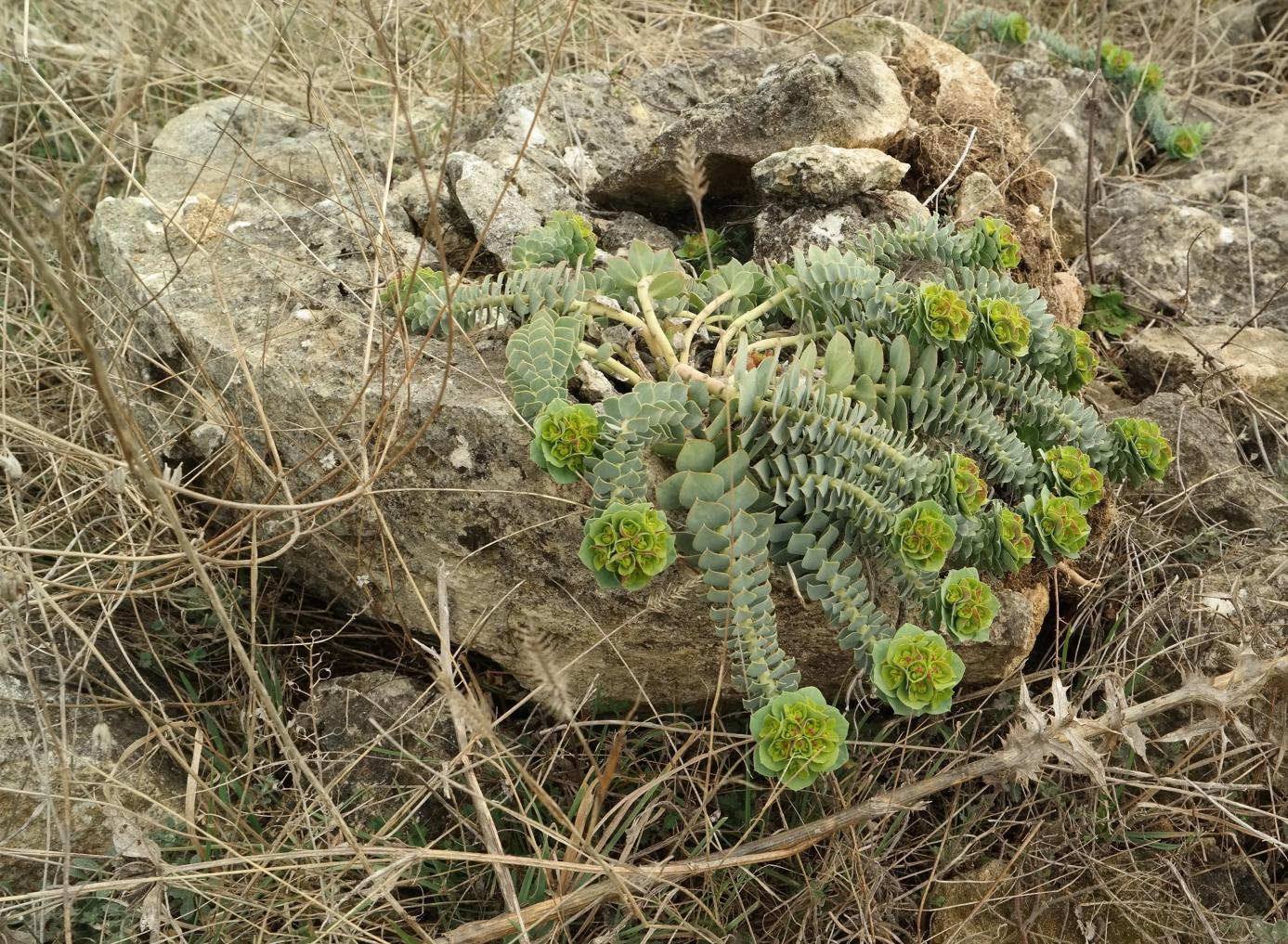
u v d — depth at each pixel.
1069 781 2.11
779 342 1.98
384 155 2.85
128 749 1.96
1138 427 1.98
